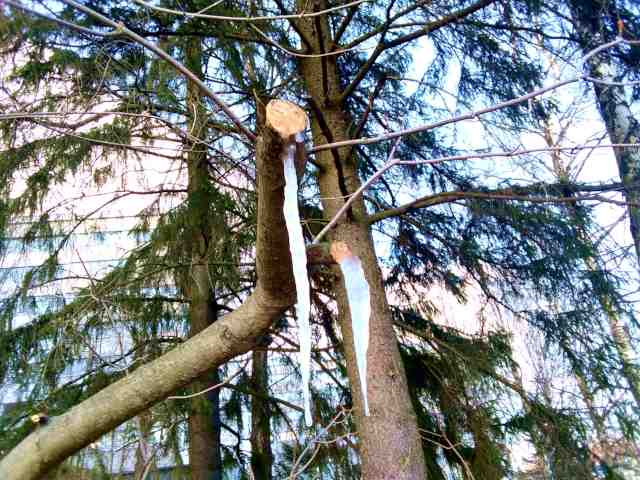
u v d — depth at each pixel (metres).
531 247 4.75
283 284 1.99
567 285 4.68
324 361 5.74
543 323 4.79
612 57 4.41
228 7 4.32
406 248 5.61
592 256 4.49
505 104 2.14
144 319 4.91
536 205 4.54
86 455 4.00
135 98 4.05
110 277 4.88
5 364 4.58
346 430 4.86
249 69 4.56
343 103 4.66
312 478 4.92
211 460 5.05
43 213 4.76
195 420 5.14
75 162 4.46
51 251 4.82
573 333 4.68
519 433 4.84
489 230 4.94
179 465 4.78
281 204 1.70
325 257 1.88
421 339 5.33
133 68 3.94
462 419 4.93
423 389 5.24
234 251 4.68
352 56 5.20
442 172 5.18
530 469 4.92
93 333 4.56
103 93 3.91
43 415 2.13
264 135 1.56
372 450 3.65
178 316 5.27
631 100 4.57
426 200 4.33
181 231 4.73
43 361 4.45
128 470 4.22
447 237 5.27
